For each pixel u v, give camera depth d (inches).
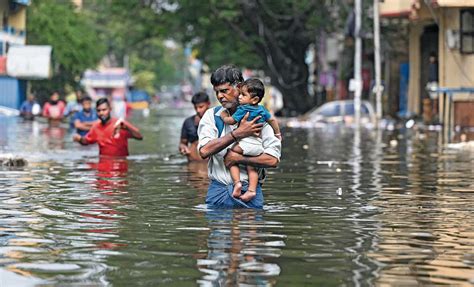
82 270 486.0
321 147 1581.0
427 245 563.5
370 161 1238.9
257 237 584.7
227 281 462.3
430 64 2719.0
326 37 4133.9
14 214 679.7
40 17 4141.2
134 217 666.8
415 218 674.8
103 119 1214.3
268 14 3474.4
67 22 4244.6
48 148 1444.4
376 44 2854.3
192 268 491.2
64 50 4180.6
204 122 722.8
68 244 558.3
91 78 6707.7
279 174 1020.5
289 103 3614.7
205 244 559.2
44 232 600.7
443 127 2428.6
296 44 3558.1
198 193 815.1
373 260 516.4
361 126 2600.9
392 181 949.2
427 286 456.8
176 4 3619.6
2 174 985.5
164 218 662.5
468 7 2445.9
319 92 4298.7
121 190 839.1
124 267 493.4
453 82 2517.2
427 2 2479.1
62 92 4256.9
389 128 2455.7
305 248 549.3
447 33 2498.8
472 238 589.3
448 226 637.9
